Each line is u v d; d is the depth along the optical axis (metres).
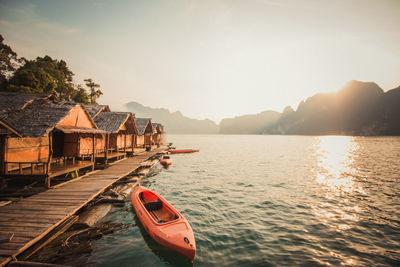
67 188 11.38
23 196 10.30
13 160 12.06
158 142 51.12
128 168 18.14
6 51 38.25
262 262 6.71
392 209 11.55
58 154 15.78
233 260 6.82
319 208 11.71
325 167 26.77
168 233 7.18
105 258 6.73
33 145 13.53
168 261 6.73
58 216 7.67
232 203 12.45
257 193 14.65
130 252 7.11
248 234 8.59
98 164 18.67
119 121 21.17
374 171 23.78
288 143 94.81
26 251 6.04
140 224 9.20
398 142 87.81
